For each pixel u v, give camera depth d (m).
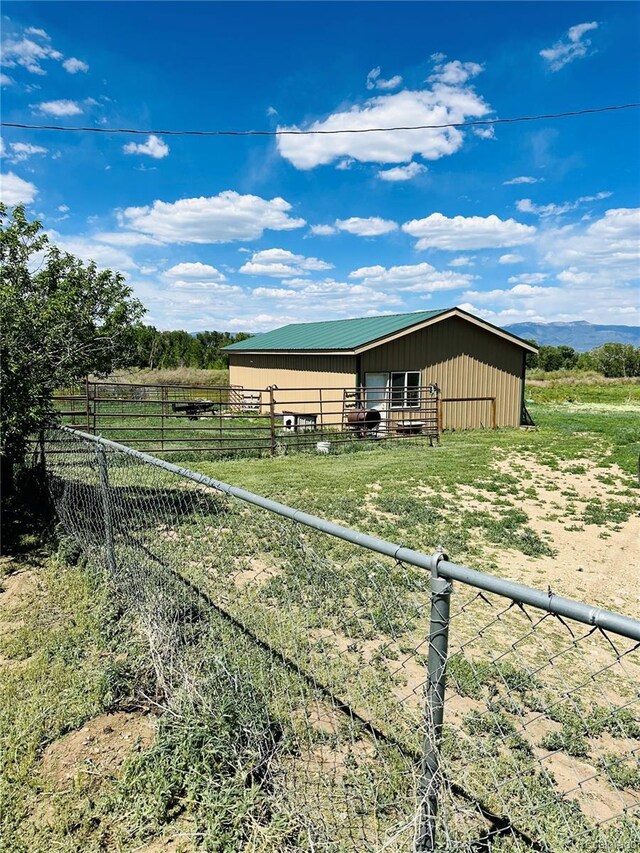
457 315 17.05
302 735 2.71
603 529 6.79
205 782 2.34
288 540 5.46
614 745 2.82
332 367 16.67
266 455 12.25
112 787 2.40
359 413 14.72
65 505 5.72
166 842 2.16
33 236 6.25
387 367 16.22
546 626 4.20
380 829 2.14
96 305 6.51
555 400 31.56
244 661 3.26
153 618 3.53
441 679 1.72
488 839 2.13
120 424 17.05
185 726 2.55
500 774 2.51
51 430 6.48
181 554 4.90
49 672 3.28
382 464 10.90
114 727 2.81
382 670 3.31
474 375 17.98
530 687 3.29
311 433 13.37
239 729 2.58
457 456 12.02
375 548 1.85
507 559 5.67
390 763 2.52
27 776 2.49
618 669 3.59
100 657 3.44
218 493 7.54
